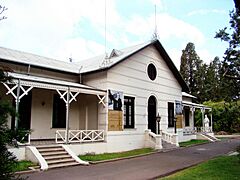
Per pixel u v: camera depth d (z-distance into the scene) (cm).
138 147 1953
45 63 1825
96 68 1831
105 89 1759
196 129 3062
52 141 1644
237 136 3341
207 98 4994
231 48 1054
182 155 1623
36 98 1714
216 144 2327
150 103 2194
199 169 1066
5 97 1522
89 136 1684
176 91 2541
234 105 1113
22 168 1098
